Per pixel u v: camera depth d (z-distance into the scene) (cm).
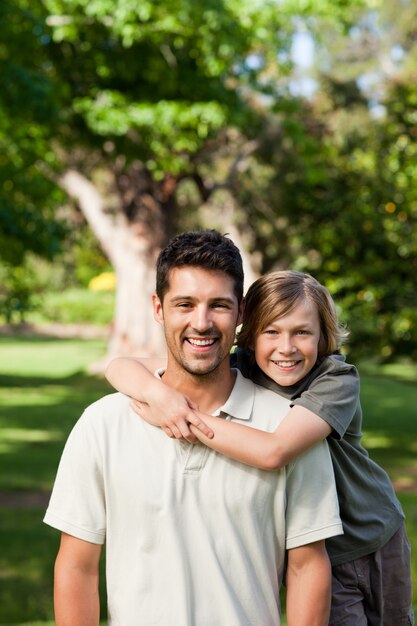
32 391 2717
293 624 283
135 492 276
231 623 271
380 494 329
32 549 1031
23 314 1459
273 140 2639
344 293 1492
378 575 329
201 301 278
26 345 4153
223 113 1991
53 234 1282
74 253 4791
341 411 297
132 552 277
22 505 1281
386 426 2236
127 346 2809
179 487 276
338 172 1554
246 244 3122
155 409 280
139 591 273
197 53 1962
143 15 1817
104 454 281
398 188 1512
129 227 2720
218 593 272
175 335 281
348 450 321
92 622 284
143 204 2692
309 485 285
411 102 1517
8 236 1285
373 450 1880
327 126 2891
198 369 279
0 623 764
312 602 283
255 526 277
